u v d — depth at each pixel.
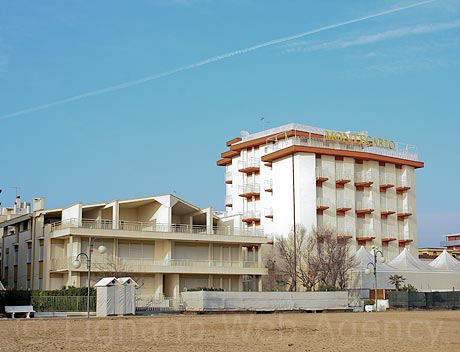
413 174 102.19
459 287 83.69
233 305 59.66
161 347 26.39
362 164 96.06
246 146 100.94
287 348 26.17
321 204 89.56
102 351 24.81
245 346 26.88
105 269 67.62
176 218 80.12
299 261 83.25
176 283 72.75
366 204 94.94
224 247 77.62
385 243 96.44
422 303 68.94
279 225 92.00
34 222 74.38
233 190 104.38
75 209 69.94
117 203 71.12
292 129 94.38
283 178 92.19
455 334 33.47
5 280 83.00
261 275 78.62
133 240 71.69
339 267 78.19
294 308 62.72
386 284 78.12
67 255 69.69
